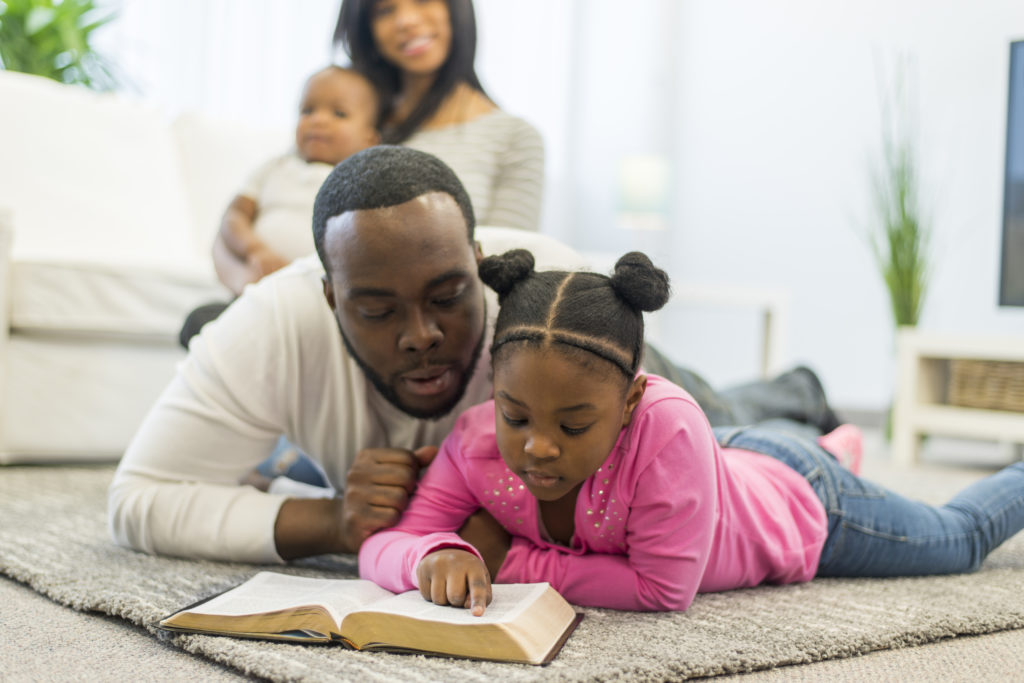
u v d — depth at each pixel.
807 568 1.15
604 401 0.86
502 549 1.05
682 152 4.41
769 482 1.14
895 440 2.89
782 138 4.10
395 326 0.96
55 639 0.91
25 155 2.59
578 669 0.78
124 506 1.18
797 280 4.06
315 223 0.98
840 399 3.93
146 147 2.83
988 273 3.50
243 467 1.20
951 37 3.61
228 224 1.66
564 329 0.85
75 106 2.73
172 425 1.16
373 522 1.05
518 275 0.93
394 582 0.96
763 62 4.15
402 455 1.08
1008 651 0.92
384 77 1.75
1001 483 1.29
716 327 4.33
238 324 1.14
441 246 0.93
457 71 1.71
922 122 3.68
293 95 3.76
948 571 1.24
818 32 3.99
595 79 4.55
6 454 2.10
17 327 2.10
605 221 4.52
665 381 1.02
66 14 2.98
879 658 0.89
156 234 2.76
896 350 3.31
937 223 3.63
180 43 3.52
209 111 3.59
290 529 1.12
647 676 0.78
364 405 1.13
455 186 0.98
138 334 2.21
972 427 2.76
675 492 0.96
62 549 1.25
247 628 0.87
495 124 1.68
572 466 0.87
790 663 0.86
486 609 0.86
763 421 1.93
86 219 2.64
